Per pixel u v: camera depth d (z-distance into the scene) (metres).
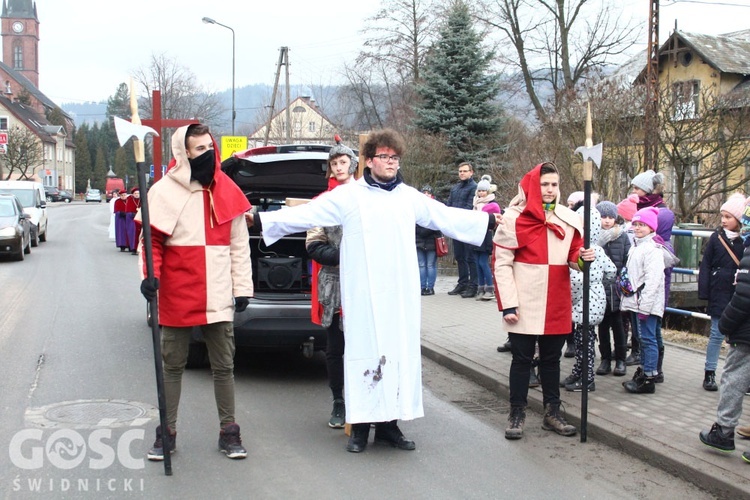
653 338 6.36
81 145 110.69
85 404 6.15
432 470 4.89
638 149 17.05
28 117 91.94
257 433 5.59
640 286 6.38
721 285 6.32
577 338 6.50
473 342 8.55
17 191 25.12
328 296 5.49
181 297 4.80
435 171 22.02
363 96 42.00
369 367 5.04
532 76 34.03
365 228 5.02
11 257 19.27
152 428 5.58
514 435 5.51
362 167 5.59
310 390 6.89
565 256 5.51
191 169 4.82
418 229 12.01
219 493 4.43
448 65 23.36
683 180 17.00
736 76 28.98
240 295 4.97
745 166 17.98
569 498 4.46
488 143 23.05
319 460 5.04
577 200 7.45
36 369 7.31
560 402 5.80
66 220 43.34
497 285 5.55
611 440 5.36
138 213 4.81
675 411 5.86
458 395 6.84
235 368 7.71
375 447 5.33
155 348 4.63
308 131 51.75
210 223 4.85
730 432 4.86
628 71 32.88
